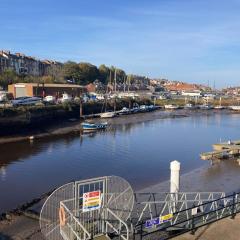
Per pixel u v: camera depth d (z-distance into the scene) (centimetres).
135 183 3309
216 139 6359
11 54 17550
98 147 5291
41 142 5678
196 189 3031
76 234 1133
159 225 1450
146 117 10050
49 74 19200
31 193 3002
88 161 4334
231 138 6538
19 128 6575
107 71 19775
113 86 17788
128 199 1344
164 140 6091
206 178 3425
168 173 3725
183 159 4466
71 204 1253
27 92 10294
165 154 4809
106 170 3878
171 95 18500
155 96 15838
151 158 4534
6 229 2119
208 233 1348
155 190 2981
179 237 1319
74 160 4381
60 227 1197
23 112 6844
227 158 4369
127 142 5784
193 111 12544
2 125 6228
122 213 1320
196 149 5256
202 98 16912
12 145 5369
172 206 1670
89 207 1236
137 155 4719
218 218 1481
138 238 1324
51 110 7881
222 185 3178
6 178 3516
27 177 3566
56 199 1245
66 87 11419
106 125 7650
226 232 1356
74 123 7981
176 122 9088
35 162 4259
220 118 10375
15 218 2294
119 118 9469
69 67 16875
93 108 9956
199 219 1512
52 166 4056
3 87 12075
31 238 1981
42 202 2653
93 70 18000
